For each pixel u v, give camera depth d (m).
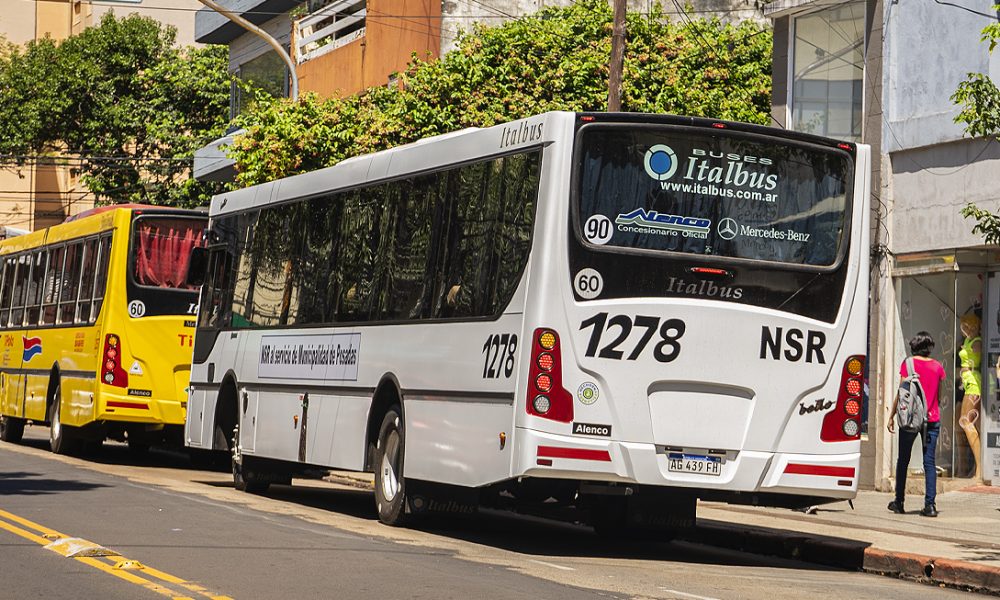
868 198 13.52
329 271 17.06
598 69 30.28
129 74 55.06
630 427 12.59
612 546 14.91
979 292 20.48
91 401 24.11
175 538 12.85
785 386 13.02
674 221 12.85
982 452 20.41
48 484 18.53
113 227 24.23
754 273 13.01
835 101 23.03
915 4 21.47
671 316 12.73
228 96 53.97
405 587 10.27
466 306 13.82
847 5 22.81
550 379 12.47
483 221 13.73
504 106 30.33
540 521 17.84
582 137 12.73
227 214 20.78
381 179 16.00
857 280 13.38
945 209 20.66
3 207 72.00
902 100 21.64
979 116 14.63
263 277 19.09
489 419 13.13
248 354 19.20
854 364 13.30
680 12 33.81
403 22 33.91
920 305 21.25
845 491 13.19
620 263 12.68
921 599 11.60
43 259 27.83
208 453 26.70
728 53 31.98
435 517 15.20
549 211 12.60
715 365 12.82
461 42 31.25
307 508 17.25
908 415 17.77
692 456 12.74
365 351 15.80
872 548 13.91
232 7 40.53
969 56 20.41
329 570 11.04
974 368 20.52
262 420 18.52
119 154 54.69
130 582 10.21
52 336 26.62
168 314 24.19
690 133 12.96
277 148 31.41
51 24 73.75
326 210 17.39
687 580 11.80
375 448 15.62
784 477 12.98
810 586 12.02
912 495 20.64
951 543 14.61
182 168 53.25
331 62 36.78
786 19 23.83
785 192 13.21
